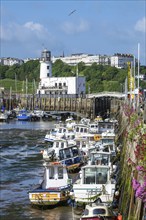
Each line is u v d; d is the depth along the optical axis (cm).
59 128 9294
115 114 16975
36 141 9900
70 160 5984
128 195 3431
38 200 4294
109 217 3359
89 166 4266
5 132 12156
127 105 9812
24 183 5469
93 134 8375
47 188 4500
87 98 18688
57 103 19525
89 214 3384
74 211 4172
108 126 9744
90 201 4066
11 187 5262
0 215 4119
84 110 18475
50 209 4297
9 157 7575
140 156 2834
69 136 8669
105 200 3991
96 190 4141
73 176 5447
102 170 4250
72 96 19588
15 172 6178
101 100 18512
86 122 11562
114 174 4694
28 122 16338
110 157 5350
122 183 4219
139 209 2752
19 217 4044
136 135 4091
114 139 7719
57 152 6425
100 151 5419
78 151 6222
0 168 6494
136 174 3141
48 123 15762
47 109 19712
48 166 4597
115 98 19612
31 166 6650
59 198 4288
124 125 7994
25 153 8031
